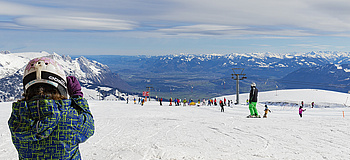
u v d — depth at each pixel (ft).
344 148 24.29
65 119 7.53
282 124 42.29
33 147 7.40
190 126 41.70
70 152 7.75
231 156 21.33
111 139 30.63
